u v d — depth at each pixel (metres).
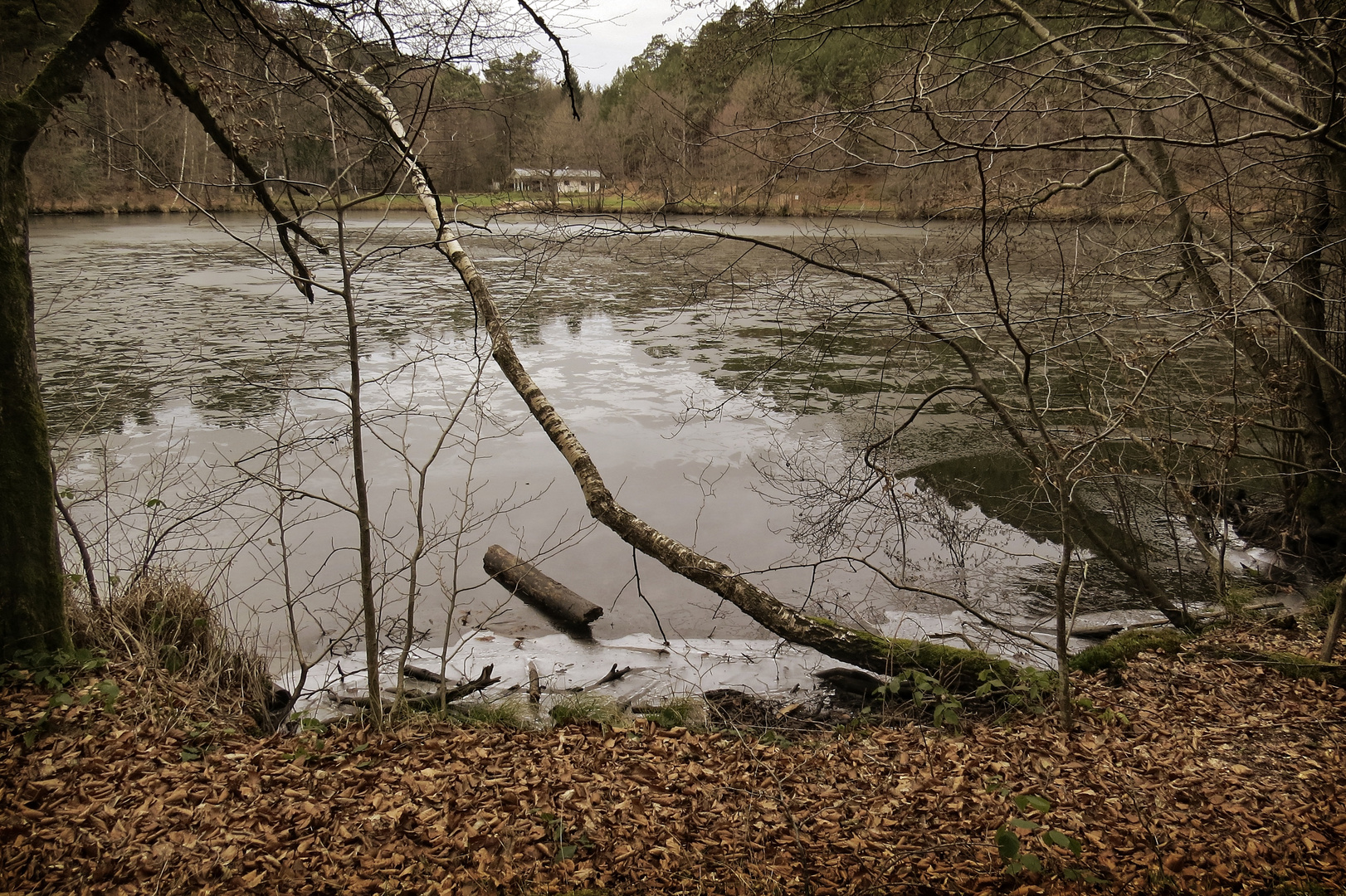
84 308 20.73
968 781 4.41
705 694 6.18
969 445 12.33
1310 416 8.78
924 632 7.38
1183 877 3.49
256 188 5.05
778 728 5.70
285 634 7.12
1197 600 8.16
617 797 4.17
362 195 5.13
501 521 9.62
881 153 7.05
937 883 3.50
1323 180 7.78
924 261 6.64
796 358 17.42
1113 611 7.88
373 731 4.98
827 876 3.55
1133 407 6.31
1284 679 5.70
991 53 8.67
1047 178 8.04
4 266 4.72
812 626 6.14
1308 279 8.31
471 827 3.84
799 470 11.01
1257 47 6.31
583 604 7.57
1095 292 7.82
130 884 3.39
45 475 4.93
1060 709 5.31
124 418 12.33
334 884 3.43
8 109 4.69
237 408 13.08
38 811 3.81
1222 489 8.84
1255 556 9.38
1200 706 5.34
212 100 5.14
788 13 7.97
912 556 9.03
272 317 20.61
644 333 20.14
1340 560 8.63
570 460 6.66
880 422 13.34
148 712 4.70
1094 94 7.72
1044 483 6.33
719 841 3.82
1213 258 7.60
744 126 6.75
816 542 8.18
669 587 8.36
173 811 3.88
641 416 13.55
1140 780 4.38
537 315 22.12
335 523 9.38
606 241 7.35
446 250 7.47
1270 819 3.95
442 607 7.81
